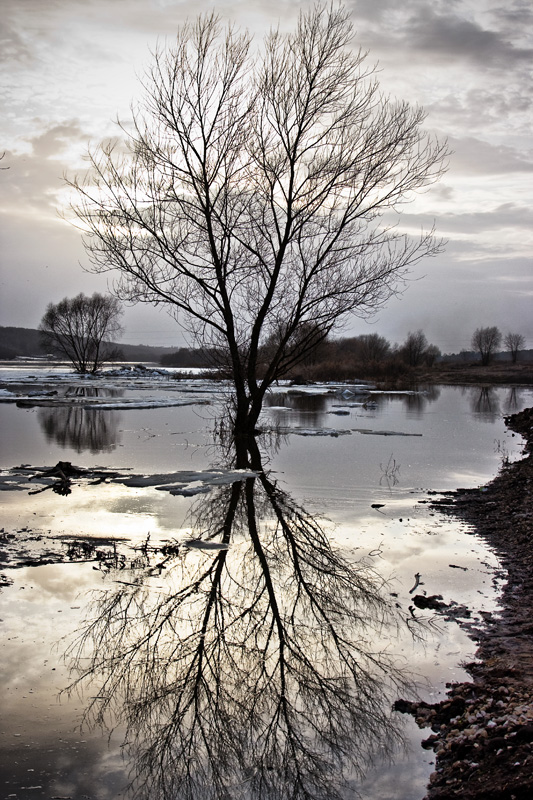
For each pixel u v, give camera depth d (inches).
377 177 650.2
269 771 153.9
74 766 152.6
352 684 189.6
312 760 157.8
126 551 301.6
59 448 617.3
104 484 444.8
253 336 695.7
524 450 645.3
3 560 283.3
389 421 952.9
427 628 221.1
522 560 286.8
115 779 148.7
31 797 140.2
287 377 2447.1
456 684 184.5
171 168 639.1
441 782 141.1
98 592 253.0
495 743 144.9
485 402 1454.2
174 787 147.6
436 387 2217.0
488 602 241.3
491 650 201.3
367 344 3432.6
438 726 165.6
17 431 752.3
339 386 2054.6
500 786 127.0
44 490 422.0
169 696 184.5
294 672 198.1
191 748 162.1
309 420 954.7
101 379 2310.5
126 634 219.6
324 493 430.3
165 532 333.4
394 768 149.2
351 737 165.8
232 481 463.5
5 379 2176.4
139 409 1103.6
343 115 640.4
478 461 570.6
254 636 220.5
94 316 2726.4
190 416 969.5
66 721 171.2
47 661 200.1
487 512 376.5
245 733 169.0
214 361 749.9
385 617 231.9
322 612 238.4
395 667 196.5
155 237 634.2
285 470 515.8
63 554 294.0
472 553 300.7
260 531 339.3
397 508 389.4
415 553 302.0
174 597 251.0
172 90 623.5
